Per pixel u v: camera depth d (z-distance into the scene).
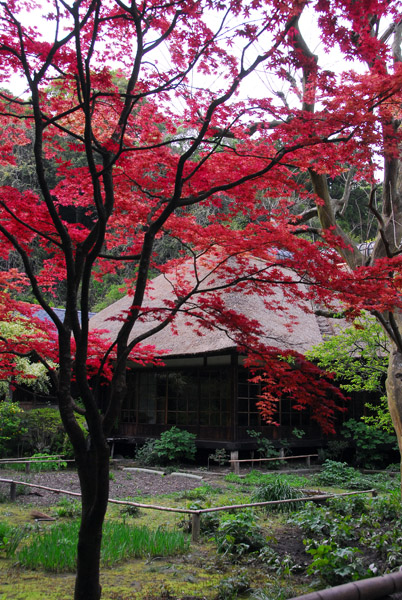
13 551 5.54
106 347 6.43
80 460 3.81
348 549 5.02
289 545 6.26
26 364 14.02
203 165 4.81
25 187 23.88
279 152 4.27
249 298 14.80
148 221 5.10
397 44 7.71
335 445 15.11
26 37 4.23
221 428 14.18
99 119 5.66
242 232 5.11
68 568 5.21
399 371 7.50
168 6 4.14
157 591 4.70
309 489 9.97
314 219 16.55
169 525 7.36
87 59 3.70
